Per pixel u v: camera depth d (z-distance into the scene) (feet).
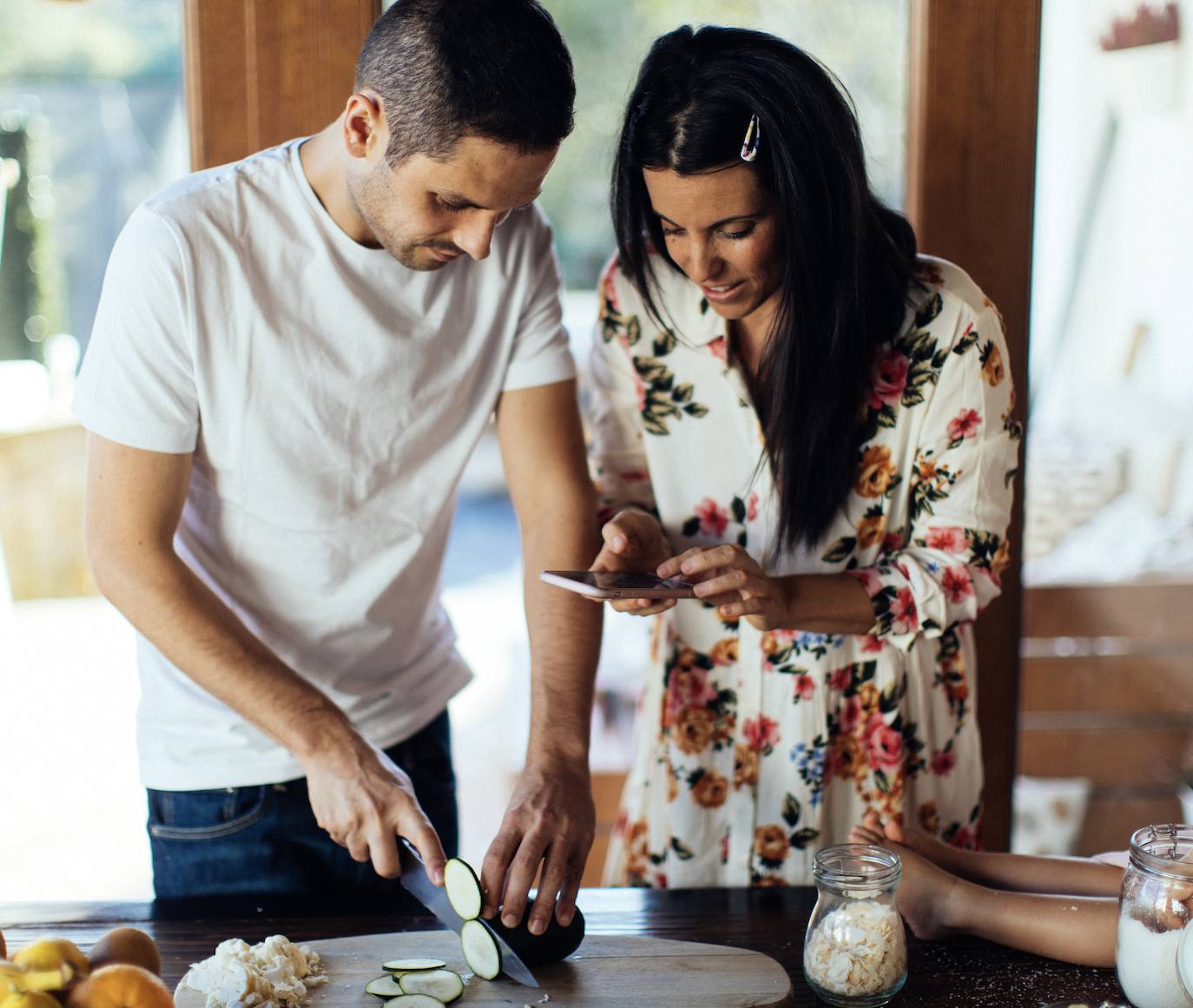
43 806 11.87
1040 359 9.61
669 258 5.04
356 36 5.71
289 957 3.92
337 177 4.64
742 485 5.47
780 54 4.43
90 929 4.34
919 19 5.91
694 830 5.71
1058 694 9.64
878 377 5.17
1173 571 9.56
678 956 4.07
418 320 4.93
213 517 4.97
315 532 4.98
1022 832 9.71
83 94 14.66
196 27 5.65
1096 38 9.14
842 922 3.85
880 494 5.32
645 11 10.57
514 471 5.37
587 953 4.10
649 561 5.23
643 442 5.67
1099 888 4.58
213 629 4.52
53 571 15.72
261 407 4.76
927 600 5.11
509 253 5.18
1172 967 3.57
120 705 13.82
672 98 4.41
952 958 4.18
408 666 5.47
